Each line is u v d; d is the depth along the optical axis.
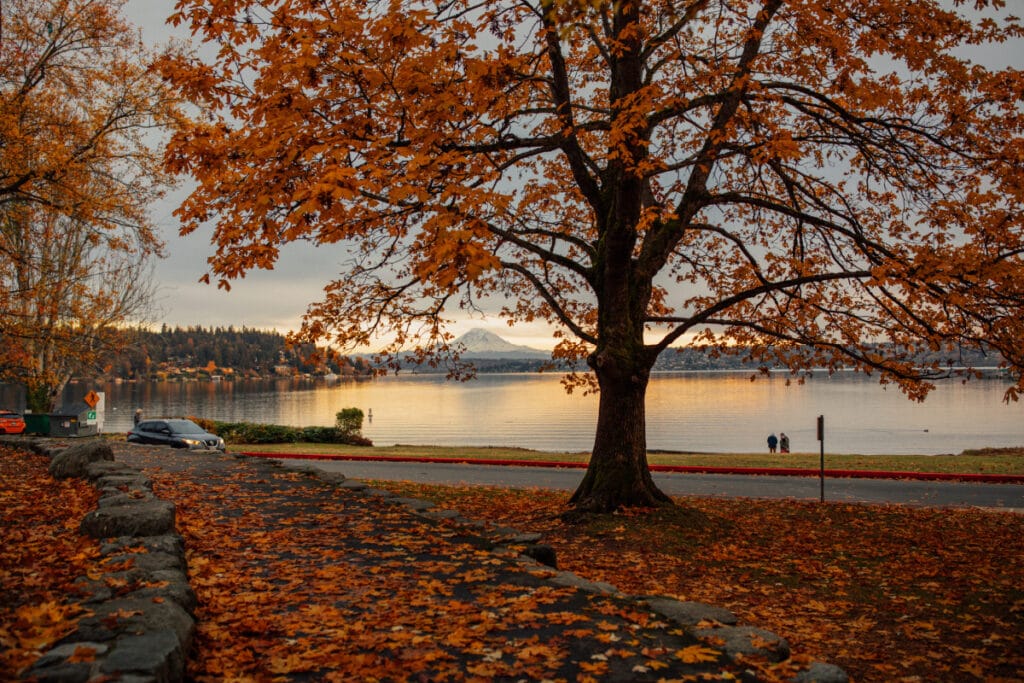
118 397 170.38
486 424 101.62
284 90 8.46
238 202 8.79
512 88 10.82
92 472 11.37
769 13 10.56
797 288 13.94
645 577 9.42
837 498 17.38
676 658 4.88
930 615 8.16
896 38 10.92
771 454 29.94
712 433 80.62
